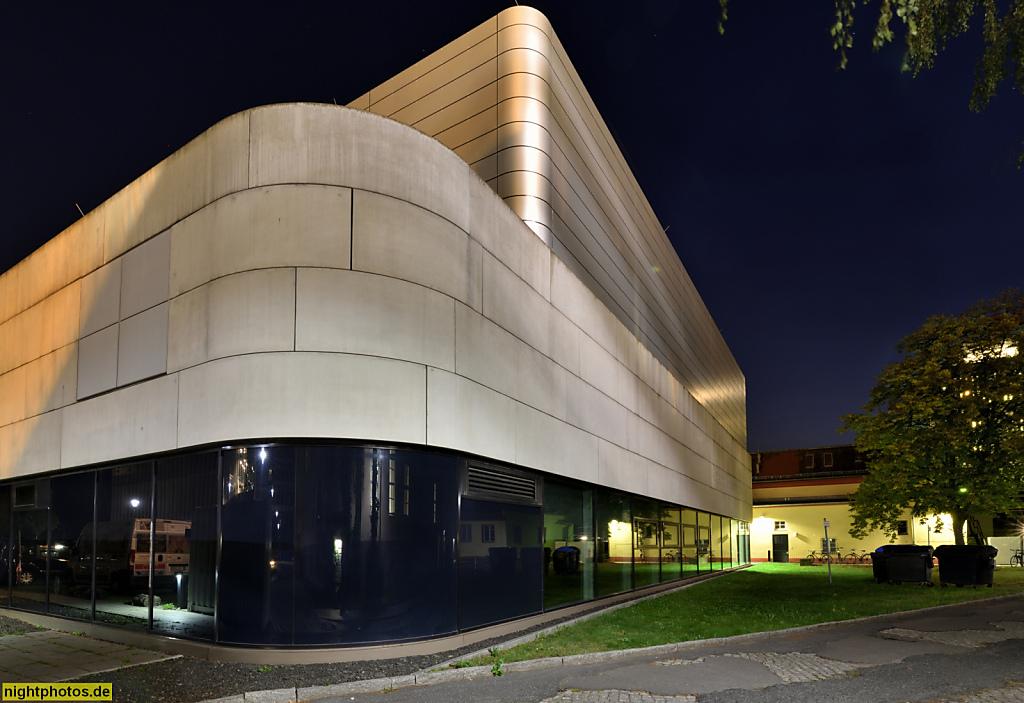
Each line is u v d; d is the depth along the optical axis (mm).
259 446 10203
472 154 18844
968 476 26516
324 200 10641
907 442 27281
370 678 8867
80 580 13234
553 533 15422
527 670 9945
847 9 6852
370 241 10781
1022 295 27203
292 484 10094
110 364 12820
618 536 19750
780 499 48750
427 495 11078
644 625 13914
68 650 11031
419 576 10742
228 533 10234
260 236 10523
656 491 23484
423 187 11594
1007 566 38281
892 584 24828
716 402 39562
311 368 10133
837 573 33250
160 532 11422
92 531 13070
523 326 14391
